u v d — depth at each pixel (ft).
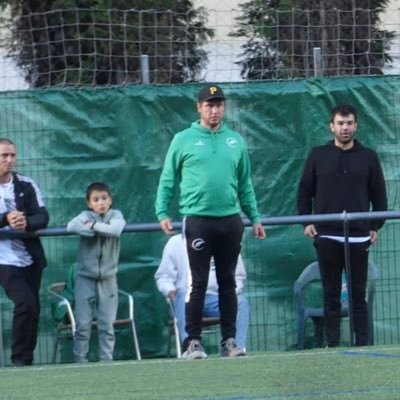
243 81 123.95
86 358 114.21
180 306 112.57
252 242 122.62
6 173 110.32
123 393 73.00
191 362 92.94
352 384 72.33
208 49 131.23
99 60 129.70
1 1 141.79
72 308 116.57
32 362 110.73
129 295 118.01
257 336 122.52
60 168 121.08
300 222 111.65
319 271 115.85
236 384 75.00
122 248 120.57
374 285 118.52
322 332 120.67
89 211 113.19
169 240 114.93
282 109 123.85
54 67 129.18
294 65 127.34
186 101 122.31
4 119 120.67
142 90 121.80
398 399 65.82
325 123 124.26
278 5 146.10
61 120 121.19
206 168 98.48
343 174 113.39
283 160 123.85
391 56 130.82
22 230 108.88
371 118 125.29
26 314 107.96
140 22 123.95
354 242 111.65
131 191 121.60
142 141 121.80
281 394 69.26
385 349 96.89
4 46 129.59
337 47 126.62
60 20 126.41
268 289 122.72
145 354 120.98
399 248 124.06
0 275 108.88
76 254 119.96
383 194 114.73
